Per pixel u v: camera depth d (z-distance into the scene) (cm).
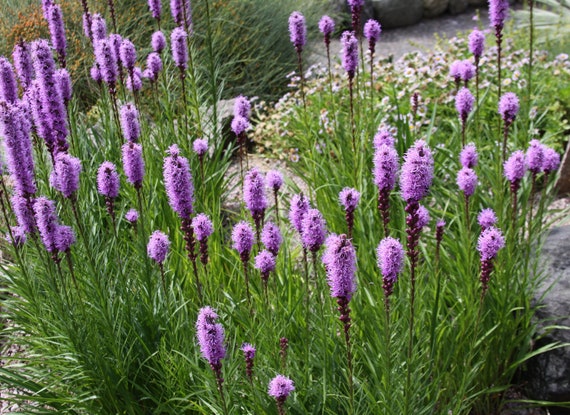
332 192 209
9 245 193
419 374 148
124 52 209
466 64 211
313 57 417
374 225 193
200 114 245
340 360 152
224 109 300
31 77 182
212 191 209
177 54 216
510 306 167
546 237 192
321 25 219
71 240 148
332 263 124
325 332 150
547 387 170
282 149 286
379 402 143
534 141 171
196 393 150
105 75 200
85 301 166
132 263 179
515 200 171
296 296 167
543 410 173
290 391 138
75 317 158
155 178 210
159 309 166
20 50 180
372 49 216
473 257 175
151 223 195
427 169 125
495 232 144
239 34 366
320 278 158
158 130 227
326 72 342
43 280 169
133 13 338
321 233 138
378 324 153
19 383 158
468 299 167
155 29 345
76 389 160
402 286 163
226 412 135
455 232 190
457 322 171
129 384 162
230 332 161
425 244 192
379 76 310
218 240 191
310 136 233
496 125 267
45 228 145
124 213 206
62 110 164
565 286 178
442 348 165
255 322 162
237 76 345
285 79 375
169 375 155
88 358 156
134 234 186
